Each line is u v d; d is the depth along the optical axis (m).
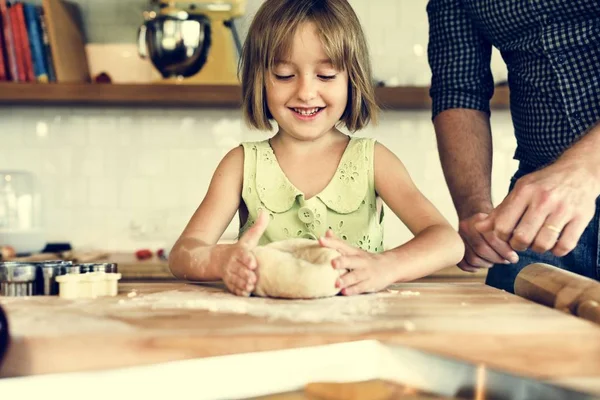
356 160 1.53
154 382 0.72
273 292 1.07
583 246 1.34
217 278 1.19
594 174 1.09
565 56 1.33
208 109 2.79
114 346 0.73
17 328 0.77
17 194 2.56
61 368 0.72
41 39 2.56
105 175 2.80
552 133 1.38
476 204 1.45
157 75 2.57
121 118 2.79
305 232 1.51
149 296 1.08
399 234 2.79
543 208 1.06
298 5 1.45
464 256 1.34
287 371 0.74
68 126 2.79
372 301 1.03
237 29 2.69
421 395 0.72
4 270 1.09
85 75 2.66
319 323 0.81
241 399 0.72
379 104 2.57
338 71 1.45
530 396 0.66
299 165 1.55
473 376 0.70
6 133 2.79
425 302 1.02
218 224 1.47
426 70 2.81
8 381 0.71
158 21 2.49
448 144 1.54
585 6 1.29
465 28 1.55
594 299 0.89
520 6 1.36
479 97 1.57
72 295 1.06
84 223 2.79
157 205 2.80
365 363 0.75
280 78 1.46
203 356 0.74
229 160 1.56
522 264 1.46
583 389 0.64
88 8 2.77
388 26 2.81
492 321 0.83
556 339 0.75
